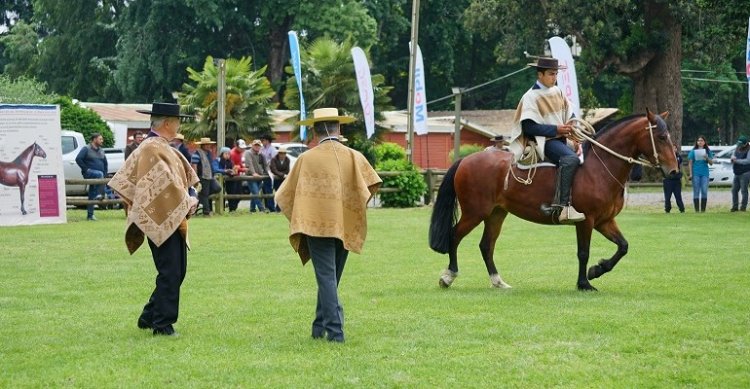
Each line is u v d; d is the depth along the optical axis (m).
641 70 40.88
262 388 6.88
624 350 7.95
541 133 11.45
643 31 39.50
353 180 8.51
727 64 56.56
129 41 55.41
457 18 61.53
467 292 11.31
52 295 11.18
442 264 14.19
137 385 6.99
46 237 17.88
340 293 11.26
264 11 54.34
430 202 29.02
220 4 54.19
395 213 24.50
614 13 39.62
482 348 8.07
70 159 27.33
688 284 11.74
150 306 9.00
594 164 11.47
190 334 8.80
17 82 39.78
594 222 11.52
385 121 32.75
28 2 72.56
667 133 11.31
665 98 40.66
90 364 7.61
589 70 40.91
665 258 14.52
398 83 66.62
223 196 24.19
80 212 24.88
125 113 41.19
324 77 31.17
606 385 6.89
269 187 25.36
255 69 57.34
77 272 13.17
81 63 60.34
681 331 8.66
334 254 8.43
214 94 30.75
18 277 12.69
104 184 22.22
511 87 66.44
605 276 12.61
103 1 61.12
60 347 8.30
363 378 7.11
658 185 36.88
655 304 10.20
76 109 37.09
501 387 6.86
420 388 6.83
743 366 7.38
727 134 60.94
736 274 12.65
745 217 22.89
